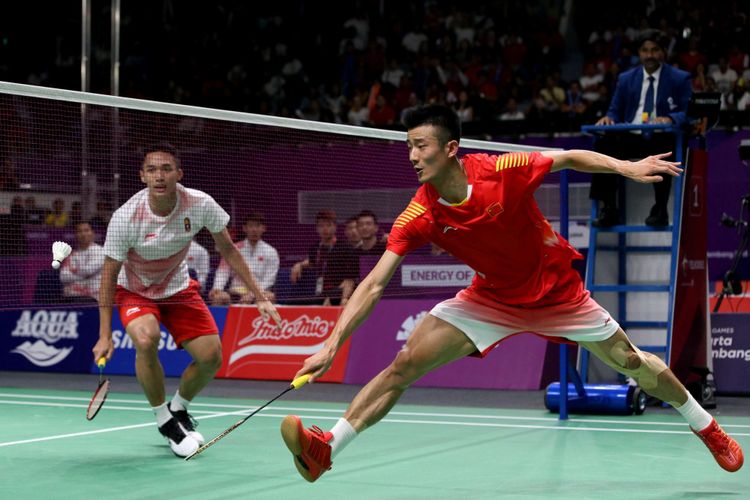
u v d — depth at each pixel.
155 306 5.91
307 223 11.53
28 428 7.11
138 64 19.84
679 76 8.04
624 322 8.31
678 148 7.69
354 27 20.09
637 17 18.00
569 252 4.66
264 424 7.33
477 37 19.05
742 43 16.62
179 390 6.08
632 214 8.44
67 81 19.83
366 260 9.96
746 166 11.77
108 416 7.77
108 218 11.23
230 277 10.24
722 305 10.45
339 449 4.35
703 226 8.36
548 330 4.69
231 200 11.53
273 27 20.69
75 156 12.73
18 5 20.36
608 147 8.09
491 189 4.29
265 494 4.79
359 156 11.72
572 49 19.92
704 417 4.98
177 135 12.38
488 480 5.13
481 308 4.62
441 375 9.84
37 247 11.23
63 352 11.26
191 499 4.68
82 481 5.13
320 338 10.18
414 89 17.67
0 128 13.30
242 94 18.95
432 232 4.41
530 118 14.27
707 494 4.76
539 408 8.23
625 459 5.75
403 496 4.73
